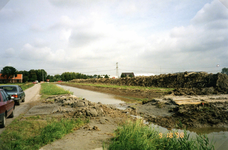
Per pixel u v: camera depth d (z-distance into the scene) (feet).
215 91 62.54
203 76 87.35
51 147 15.19
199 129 25.91
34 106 40.14
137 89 94.02
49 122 23.02
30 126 21.39
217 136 22.62
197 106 34.91
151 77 132.87
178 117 31.27
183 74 103.24
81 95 76.18
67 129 20.53
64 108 36.32
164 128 26.08
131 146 14.74
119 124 25.29
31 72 329.93
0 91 23.21
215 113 30.58
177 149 15.94
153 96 64.03
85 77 460.96
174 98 43.09
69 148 14.93
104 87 129.49
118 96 70.03
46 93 76.59
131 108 40.78
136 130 17.38
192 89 64.75
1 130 20.11
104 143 16.17
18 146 14.85
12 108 27.55
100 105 37.63
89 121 25.39
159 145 16.03
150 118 31.35
